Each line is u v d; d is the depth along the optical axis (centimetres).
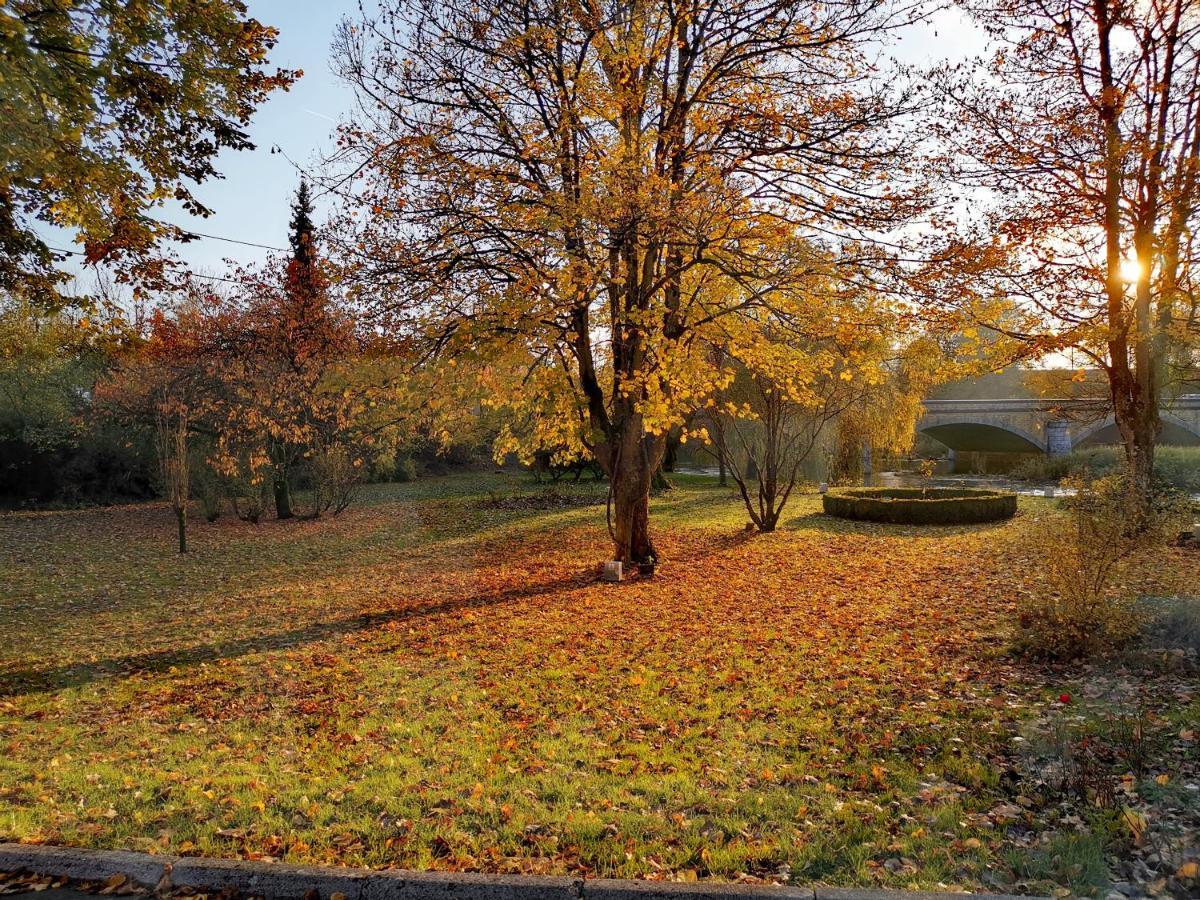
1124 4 1405
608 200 936
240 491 2152
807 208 1088
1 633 953
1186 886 310
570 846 372
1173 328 1464
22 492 2414
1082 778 424
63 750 534
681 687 679
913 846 362
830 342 1365
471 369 1191
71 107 715
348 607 1088
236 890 328
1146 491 877
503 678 718
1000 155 1449
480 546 1758
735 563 1480
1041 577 1177
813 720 576
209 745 544
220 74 793
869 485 3012
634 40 1012
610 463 1307
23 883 338
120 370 2025
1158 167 1345
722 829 389
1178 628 699
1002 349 1564
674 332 1245
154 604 1138
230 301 2011
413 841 376
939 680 667
